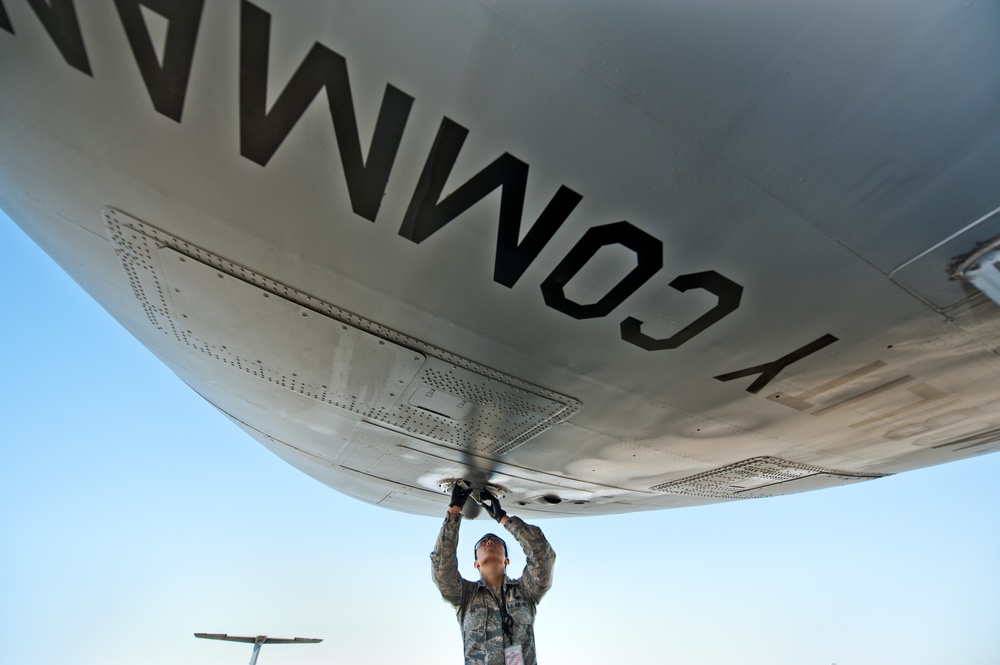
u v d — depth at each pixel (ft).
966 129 6.04
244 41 5.57
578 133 6.26
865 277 8.06
